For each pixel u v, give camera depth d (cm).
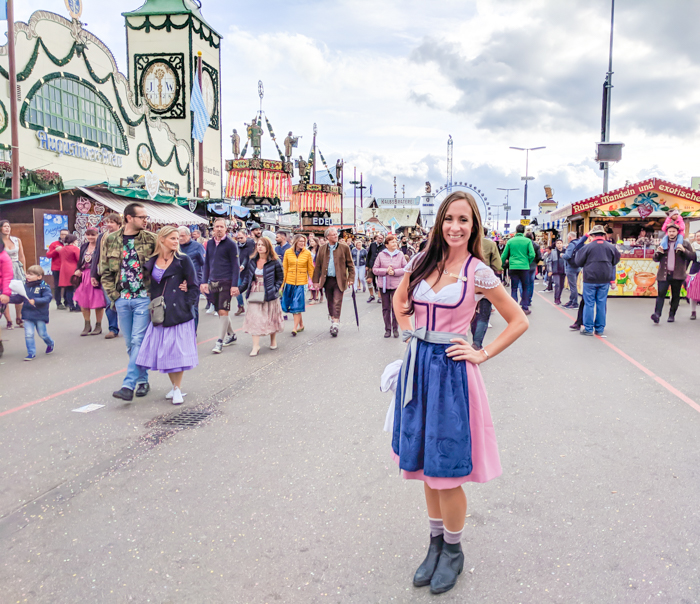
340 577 253
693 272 1052
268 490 341
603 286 853
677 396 521
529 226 2675
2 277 694
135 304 521
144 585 249
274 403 522
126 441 427
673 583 242
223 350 784
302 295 914
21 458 394
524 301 1128
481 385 245
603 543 275
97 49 1908
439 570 245
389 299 868
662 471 356
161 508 320
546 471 360
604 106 1920
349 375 626
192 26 2794
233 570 260
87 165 1870
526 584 244
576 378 595
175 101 2817
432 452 232
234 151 2608
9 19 1348
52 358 729
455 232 235
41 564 266
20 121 1570
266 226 2864
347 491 338
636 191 1540
